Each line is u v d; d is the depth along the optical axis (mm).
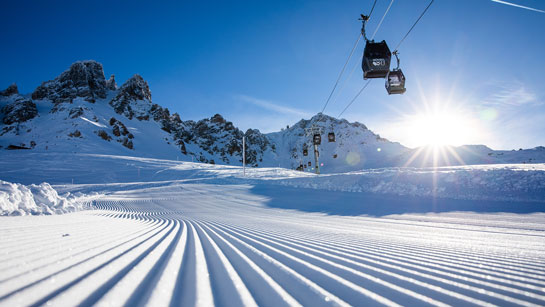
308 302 978
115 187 31875
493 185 11562
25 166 55969
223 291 1050
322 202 12680
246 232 3631
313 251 2156
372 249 2348
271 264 1634
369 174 18547
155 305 797
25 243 1594
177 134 165750
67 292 823
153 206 13648
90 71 169000
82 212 6500
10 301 687
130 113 151750
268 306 908
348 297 1054
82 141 97750
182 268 1379
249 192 20422
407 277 1390
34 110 129500
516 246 2807
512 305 976
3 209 4066
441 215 7672
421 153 101688
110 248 1678
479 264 1734
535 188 10367
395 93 8016
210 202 15602
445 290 1168
